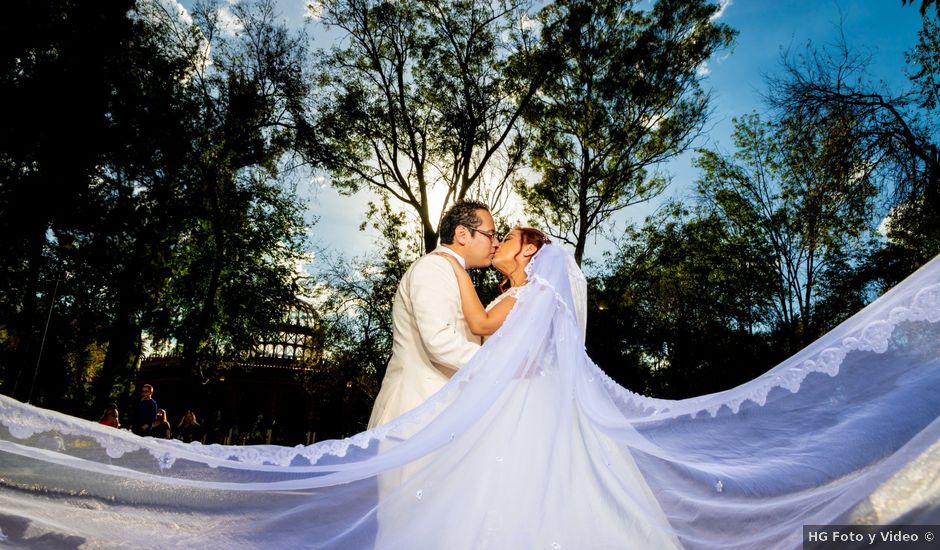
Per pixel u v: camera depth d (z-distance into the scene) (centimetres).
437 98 1969
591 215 2047
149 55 1862
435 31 1939
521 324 233
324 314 2128
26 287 1792
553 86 2000
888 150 1188
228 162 2005
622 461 234
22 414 171
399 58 1947
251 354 2630
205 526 187
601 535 210
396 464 200
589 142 2019
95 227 1800
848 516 138
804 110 1319
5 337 1945
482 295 1598
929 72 1284
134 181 1897
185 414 1914
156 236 1948
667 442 241
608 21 1945
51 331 2050
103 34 1733
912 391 190
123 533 177
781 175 2039
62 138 1680
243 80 1931
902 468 136
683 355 2042
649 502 227
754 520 204
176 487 186
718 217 2194
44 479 173
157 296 2123
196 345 2008
